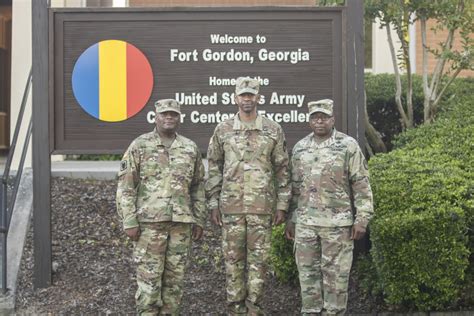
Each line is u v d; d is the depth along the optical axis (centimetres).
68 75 755
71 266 790
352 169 620
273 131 634
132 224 616
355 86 753
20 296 743
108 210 906
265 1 1298
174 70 757
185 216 622
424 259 641
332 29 757
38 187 750
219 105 757
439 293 663
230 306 641
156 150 626
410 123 987
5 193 741
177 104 630
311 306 626
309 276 624
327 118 624
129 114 754
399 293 655
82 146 753
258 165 627
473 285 677
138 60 755
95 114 754
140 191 626
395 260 648
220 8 755
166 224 621
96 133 754
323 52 757
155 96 756
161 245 620
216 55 757
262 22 757
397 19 938
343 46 755
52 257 786
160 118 626
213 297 739
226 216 629
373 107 1085
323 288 622
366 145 972
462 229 645
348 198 623
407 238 642
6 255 755
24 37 1158
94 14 755
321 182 620
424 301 669
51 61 752
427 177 689
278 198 638
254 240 627
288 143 754
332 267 615
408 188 671
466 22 927
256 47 756
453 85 1062
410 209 649
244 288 635
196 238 647
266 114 756
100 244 836
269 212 630
